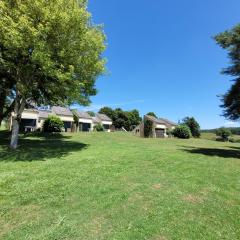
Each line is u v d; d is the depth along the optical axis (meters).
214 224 6.47
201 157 15.04
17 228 5.81
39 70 14.55
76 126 56.22
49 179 8.88
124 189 8.10
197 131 63.03
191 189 8.53
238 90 19.08
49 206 6.84
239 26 18.03
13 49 13.45
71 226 5.91
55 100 18.48
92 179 8.95
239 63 18.61
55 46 14.12
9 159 12.19
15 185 8.23
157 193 7.95
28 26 12.70
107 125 75.94
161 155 14.30
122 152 15.07
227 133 59.97
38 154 13.70
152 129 50.97
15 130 15.82
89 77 16.67
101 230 5.81
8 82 18.30
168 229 6.02
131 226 6.02
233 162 14.15
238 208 7.49
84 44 14.97
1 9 13.41
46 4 13.72
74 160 12.16
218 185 9.25
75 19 13.97
